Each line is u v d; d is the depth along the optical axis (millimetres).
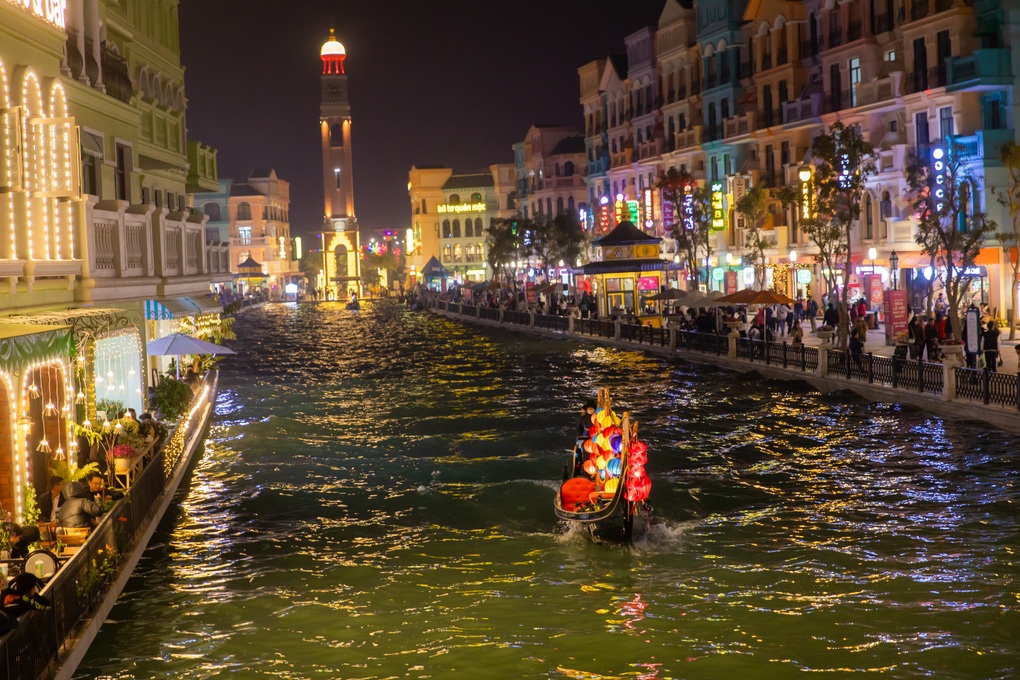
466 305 85625
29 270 17219
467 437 28391
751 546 17359
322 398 37844
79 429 17594
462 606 15000
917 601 14508
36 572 12906
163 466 21094
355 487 22562
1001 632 13352
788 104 57594
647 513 18438
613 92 88562
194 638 13906
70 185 17922
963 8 43406
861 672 12383
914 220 45844
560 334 60250
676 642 13445
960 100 43500
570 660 13008
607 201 80938
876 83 49062
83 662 13102
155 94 35719
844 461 23141
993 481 20500
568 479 19609
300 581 16234
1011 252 40000
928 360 30922
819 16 56750
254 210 161250
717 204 59812
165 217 28172
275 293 158375
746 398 32719
